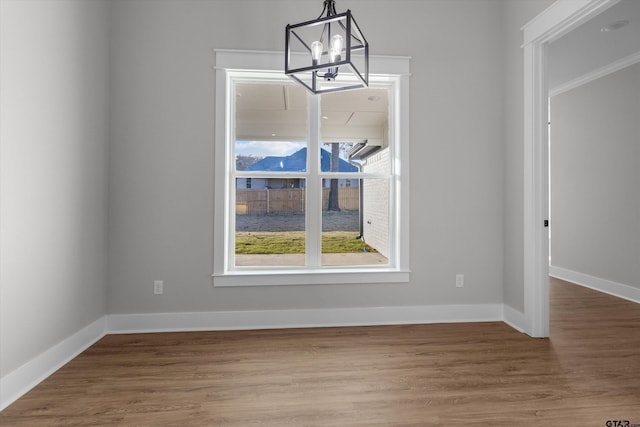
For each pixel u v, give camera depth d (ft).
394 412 5.85
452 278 10.48
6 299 6.09
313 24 5.63
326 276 10.07
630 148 13.39
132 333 9.50
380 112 10.73
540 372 7.27
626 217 13.55
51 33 7.18
